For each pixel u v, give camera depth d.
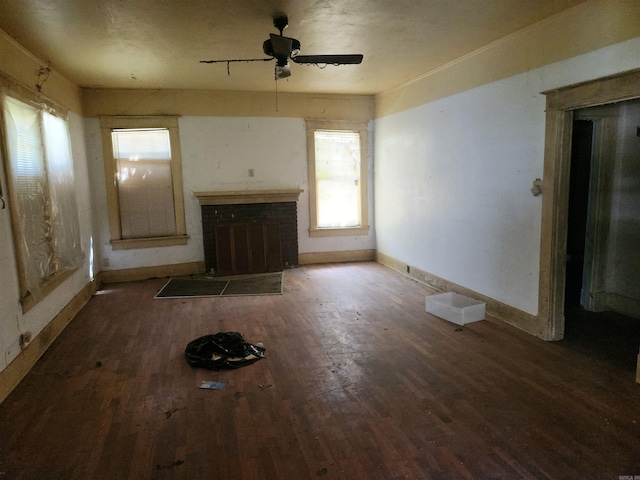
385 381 2.91
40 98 3.82
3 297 2.85
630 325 3.84
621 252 4.08
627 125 3.91
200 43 3.75
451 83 4.57
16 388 2.91
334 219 6.82
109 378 3.04
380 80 5.45
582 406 2.54
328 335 3.77
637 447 2.15
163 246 6.02
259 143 6.26
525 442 2.22
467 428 2.35
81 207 5.08
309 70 4.88
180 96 5.88
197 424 2.45
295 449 2.21
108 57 4.11
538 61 3.40
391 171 6.18
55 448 2.26
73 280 4.50
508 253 3.88
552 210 3.35
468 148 4.35
